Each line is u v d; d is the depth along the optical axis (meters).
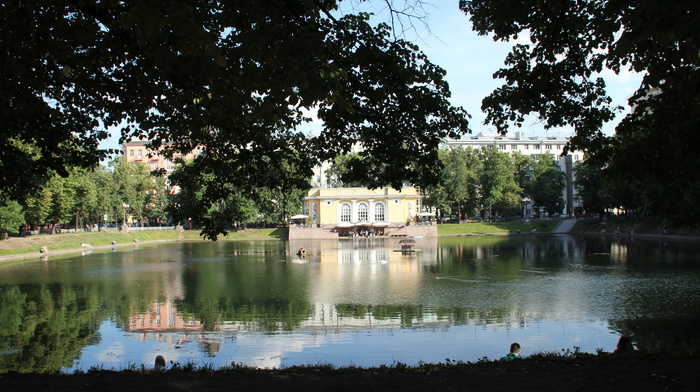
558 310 20.44
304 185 14.93
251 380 8.51
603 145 14.03
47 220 65.62
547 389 7.59
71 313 21.41
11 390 7.66
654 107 12.14
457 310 20.83
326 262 41.69
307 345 16.02
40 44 8.97
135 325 19.05
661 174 10.51
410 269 35.28
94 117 14.59
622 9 8.14
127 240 77.56
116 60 10.12
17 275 34.72
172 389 7.86
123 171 88.75
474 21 14.55
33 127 13.32
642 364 9.06
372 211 91.62
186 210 14.16
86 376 8.89
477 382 8.14
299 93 7.51
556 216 108.81
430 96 12.38
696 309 19.98
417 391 7.68
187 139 13.67
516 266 35.69
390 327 18.17
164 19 6.28
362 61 11.56
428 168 13.25
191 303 23.28
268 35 7.24
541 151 139.12
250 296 24.94
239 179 14.40
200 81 9.31
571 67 14.06
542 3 12.23
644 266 33.59
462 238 76.69
